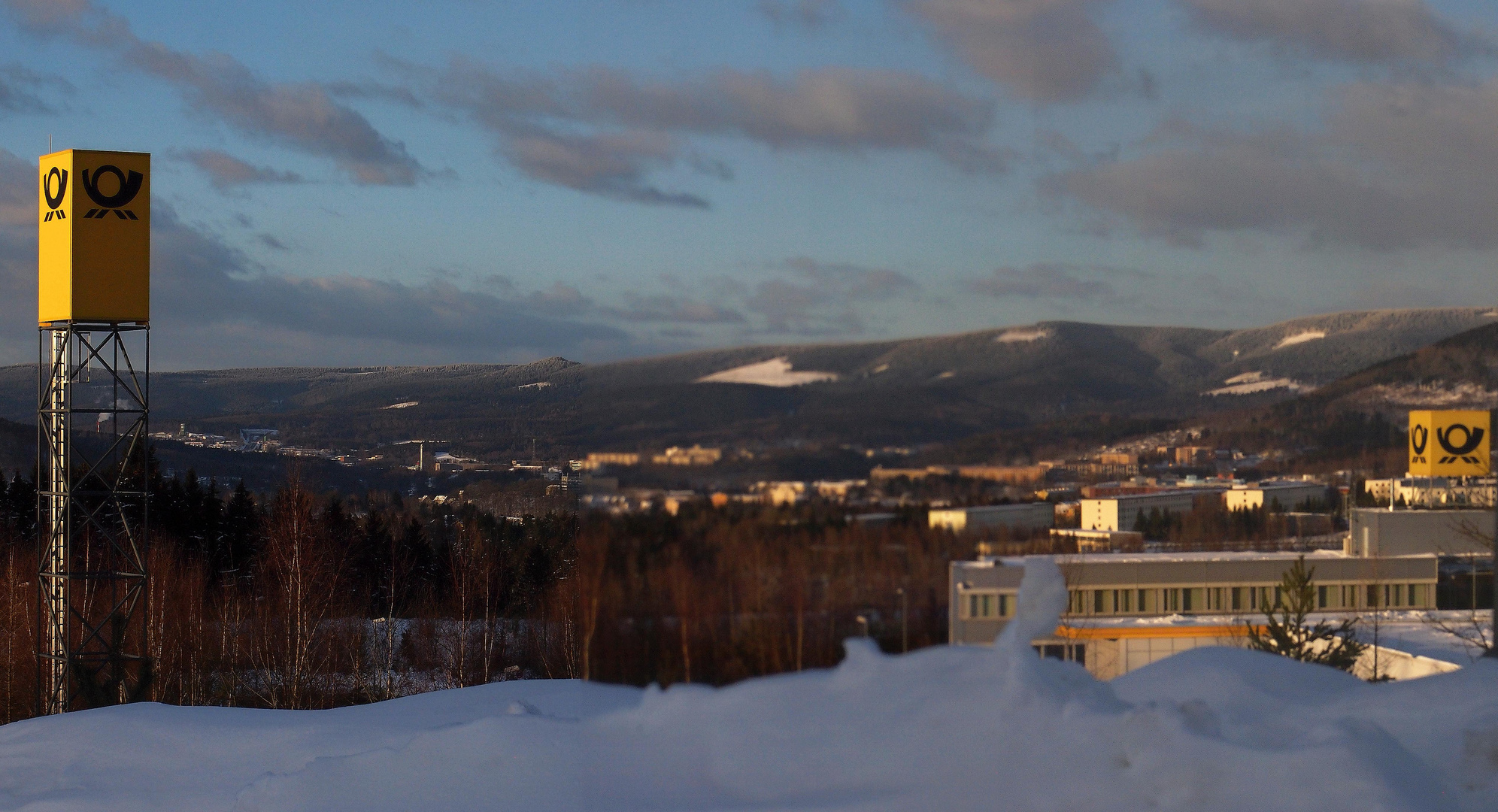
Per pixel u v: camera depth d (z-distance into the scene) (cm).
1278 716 167
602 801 169
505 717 509
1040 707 158
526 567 4422
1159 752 155
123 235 2158
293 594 3269
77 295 2142
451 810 403
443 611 4334
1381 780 150
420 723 709
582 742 178
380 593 4506
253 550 4322
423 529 5028
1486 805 158
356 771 458
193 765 621
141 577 2338
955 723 159
